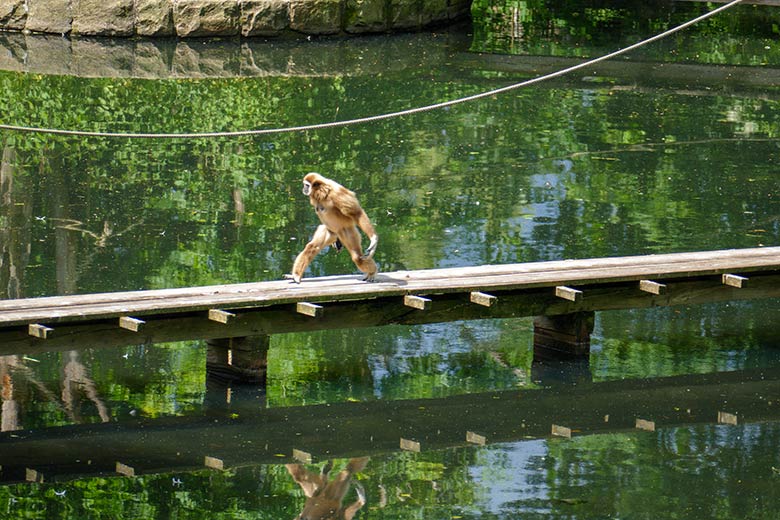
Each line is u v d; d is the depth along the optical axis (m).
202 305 22.38
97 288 28.11
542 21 65.50
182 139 41.66
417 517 18.84
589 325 25.48
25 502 18.95
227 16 57.72
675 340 26.81
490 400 23.61
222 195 35.81
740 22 66.25
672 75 53.16
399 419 22.64
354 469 20.59
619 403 23.66
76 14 57.75
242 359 23.67
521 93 48.91
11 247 30.62
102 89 47.88
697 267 25.59
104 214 33.69
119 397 23.08
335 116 44.94
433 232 32.84
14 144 40.16
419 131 43.28
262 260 30.45
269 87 49.19
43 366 24.42
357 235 23.41
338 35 59.56
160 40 57.66
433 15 62.31
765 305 29.09
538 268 25.47
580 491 19.88
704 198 36.22
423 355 25.72
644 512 19.08
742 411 23.39
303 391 23.66
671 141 42.59
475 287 23.97
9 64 51.62
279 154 40.22
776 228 33.50
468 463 20.91
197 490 19.59
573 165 39.53
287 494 19.56
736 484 20.17
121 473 20.09
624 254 31.16
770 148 41.81
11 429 21.53
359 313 23.89
